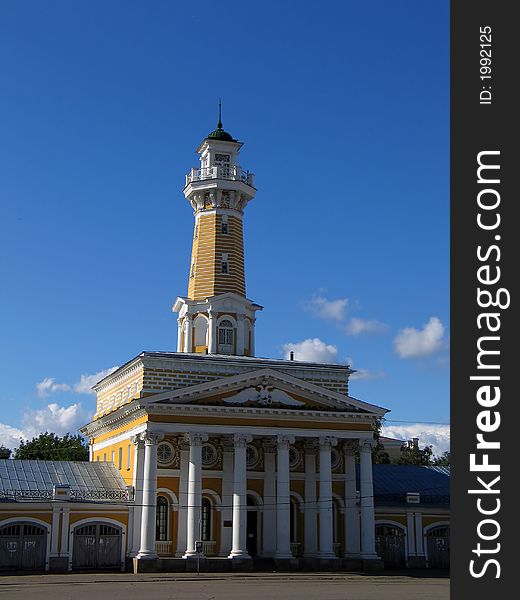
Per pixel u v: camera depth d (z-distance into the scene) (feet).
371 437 200.03
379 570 192.54
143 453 186.80
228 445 196.75
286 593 132.67
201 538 191.01
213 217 227.81
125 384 211.41
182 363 197.77
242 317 221.87
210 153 232.94
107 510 183.93
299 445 206.08
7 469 196.03
